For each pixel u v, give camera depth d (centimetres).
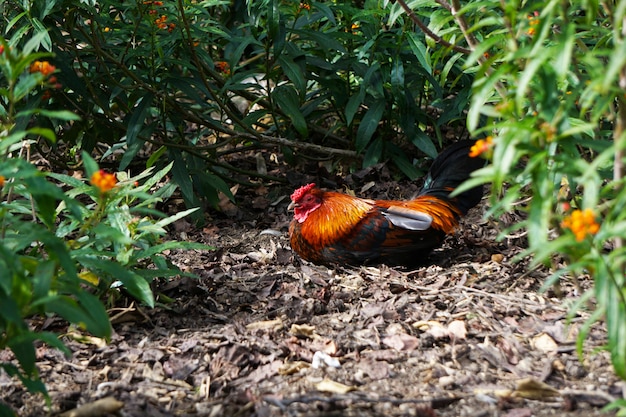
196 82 600
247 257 546
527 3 450
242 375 386
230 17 771
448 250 546
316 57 655
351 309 452
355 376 381
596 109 286
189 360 399
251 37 604
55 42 562
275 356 399
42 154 666
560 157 277
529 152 279
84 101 608
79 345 413
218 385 377
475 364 390
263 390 370
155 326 435
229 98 674
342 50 596
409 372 383
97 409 346
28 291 301
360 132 621
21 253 453
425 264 528
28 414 350
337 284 489
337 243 512
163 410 353
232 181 659
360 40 619
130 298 454
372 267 517
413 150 697
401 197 638
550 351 396
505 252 533
